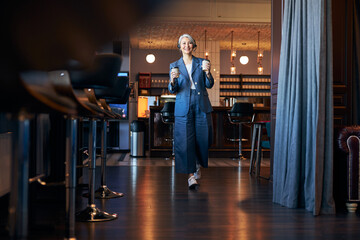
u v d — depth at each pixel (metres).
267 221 2.34
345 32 3.45
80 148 3.72
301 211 2.66
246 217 2.45
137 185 3.87
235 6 8.55
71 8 0.24
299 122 2.75
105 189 3.22
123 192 3.43
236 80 12.45
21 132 0.94
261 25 9.12
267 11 8.58
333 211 2.59
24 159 0.94
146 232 2.04
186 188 3.69
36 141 2.68
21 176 0.93
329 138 2.61
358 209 2.79
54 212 2.47
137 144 7.65
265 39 10.99
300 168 2.78
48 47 0.36
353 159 2.63
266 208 2.76
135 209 2.68
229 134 7.57
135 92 10.13
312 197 2.63
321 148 2.58
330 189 2.61
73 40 0.29
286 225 2.25
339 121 3.45
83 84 1.70
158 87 12.09
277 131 2.98
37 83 0.81
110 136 9.18
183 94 3.64
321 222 2.34
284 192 2.85
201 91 3.66
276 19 3.95
